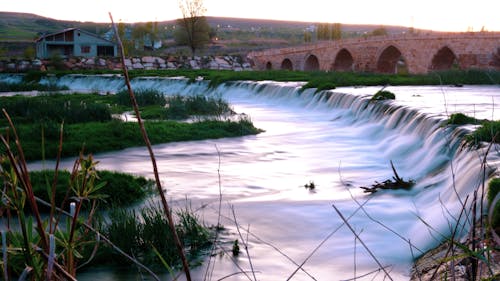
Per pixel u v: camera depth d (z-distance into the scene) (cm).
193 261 750
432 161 1273
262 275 713
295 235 880
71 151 1596
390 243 835
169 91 4738
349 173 1347
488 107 1916
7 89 4928
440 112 1658
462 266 558
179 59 8169
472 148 1093
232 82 4125
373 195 1101
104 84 5531
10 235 194
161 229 800
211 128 2023
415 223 910
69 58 7469
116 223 858
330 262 768
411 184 1135
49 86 5088
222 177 1315
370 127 1936
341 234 883
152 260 743
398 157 1491
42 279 169
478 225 690
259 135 1989
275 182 1265
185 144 1781
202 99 2762
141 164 1475
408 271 715
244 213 999
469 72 3516
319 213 996
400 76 4003
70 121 2186
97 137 1758
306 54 8575
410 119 1716
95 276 693
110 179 1090
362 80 3428
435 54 6147
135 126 1917
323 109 2731
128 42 12094
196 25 9356
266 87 3647
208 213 998
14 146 1562
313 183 1240
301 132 2045
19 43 15262
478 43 5544
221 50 15400
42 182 1070
